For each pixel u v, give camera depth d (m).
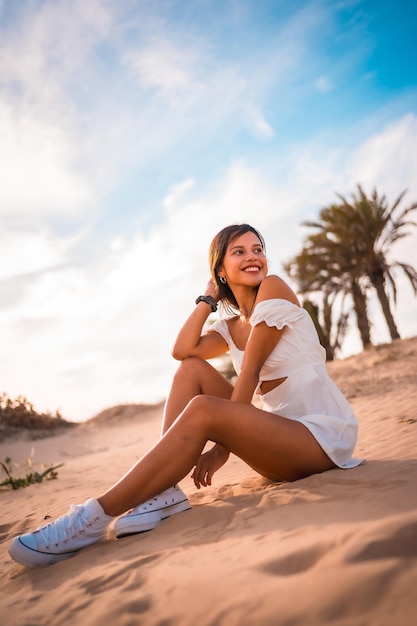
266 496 2.24
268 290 2.77
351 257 19.77
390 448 3.33
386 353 13.67
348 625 1.07
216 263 3.06
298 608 1.17
